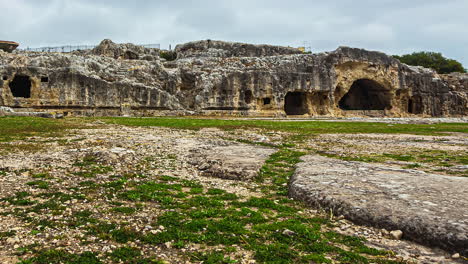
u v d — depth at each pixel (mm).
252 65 74688
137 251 6320
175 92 70750
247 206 9305
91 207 8820
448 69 119938
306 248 6496
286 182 11984
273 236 7070
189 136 26781
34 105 58438
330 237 7062
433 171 13938
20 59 58812
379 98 94750
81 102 60562
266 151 18516
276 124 43750
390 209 7730
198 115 66438
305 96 80750
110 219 7957
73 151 16594
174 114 65625
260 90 72938
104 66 65312
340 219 8070
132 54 79938
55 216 7977
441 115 93438
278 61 75750
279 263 5848
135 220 7930
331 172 11867
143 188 10773
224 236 7039
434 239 6535
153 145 20234
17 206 8727
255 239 6934
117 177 12266
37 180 11414
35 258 5891
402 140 26578
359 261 5973
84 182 11312
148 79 68688
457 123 54875
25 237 6770
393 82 88625
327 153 19125
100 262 5855
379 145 23250
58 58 61438
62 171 12812
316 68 77375
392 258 6109
